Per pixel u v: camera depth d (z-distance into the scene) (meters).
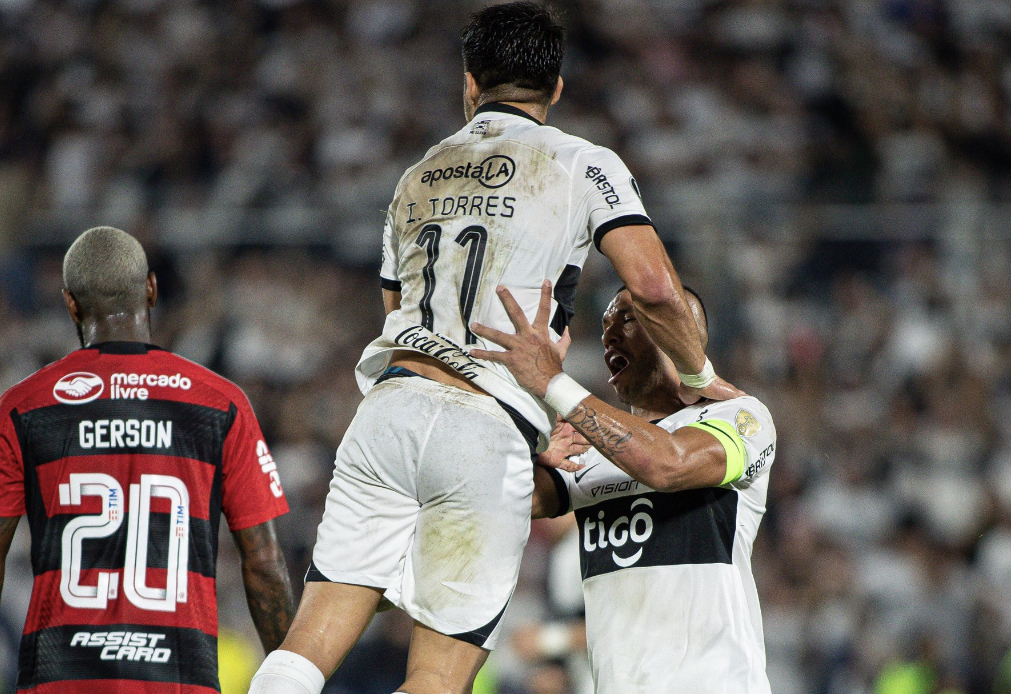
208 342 34.72
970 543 32.09
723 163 43.09
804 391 33.75
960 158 45.62
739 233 33.50
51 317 35.91
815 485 32.56
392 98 45.81
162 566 11.17
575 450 11.78
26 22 50.16
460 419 10.23
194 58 48.03
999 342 34.81
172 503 11.31
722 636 11.49
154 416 11.43
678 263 32.81
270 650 11.98
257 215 35.09
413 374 10.60
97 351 11.64
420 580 10.30
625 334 12.48
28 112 47.66
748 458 11.47
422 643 10.30
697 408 12.21
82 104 47.06
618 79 45.56
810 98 46.19
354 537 10.52
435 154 11.05
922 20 49.25
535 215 10.50
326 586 10.53
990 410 34.34
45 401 11.38
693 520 11.74
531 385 10.33
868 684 28.80
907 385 34.50
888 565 30.97
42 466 11.26
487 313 10.43
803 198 35.00
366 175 42.94
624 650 11.62
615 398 31.92
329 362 34.88
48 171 44.75
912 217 34.38
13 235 38.47
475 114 11.34
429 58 47.47
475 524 10.20
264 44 48.38
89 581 11.05
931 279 34.72
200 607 11.27
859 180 42.81
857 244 34.53
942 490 32.94
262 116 45.72
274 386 34.53
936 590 30.62
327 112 45.56
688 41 47.38
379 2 49.06
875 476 33.16
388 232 11.45
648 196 33.44
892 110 45.94
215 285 35.09
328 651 10.31
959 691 28.38
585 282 33.88
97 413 11.36
